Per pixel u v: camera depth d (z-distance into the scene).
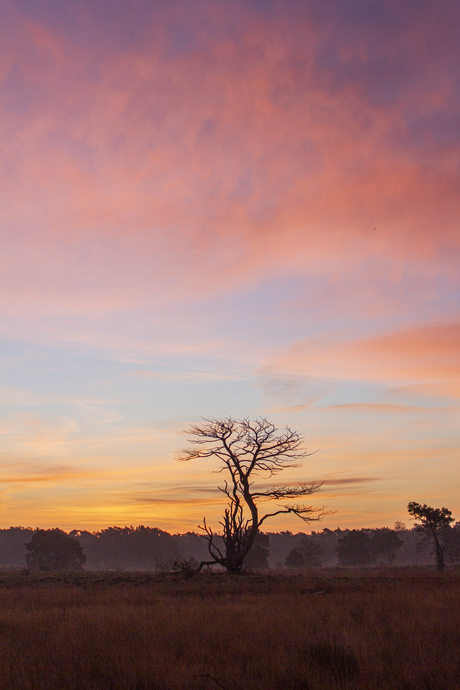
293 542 181.00
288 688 7.59
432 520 51.03
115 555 161.88
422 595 17.72
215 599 18.78
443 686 7.41
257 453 33.91
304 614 13.53
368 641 9.98
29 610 16.06
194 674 7.92
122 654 9.23
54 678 7.90
